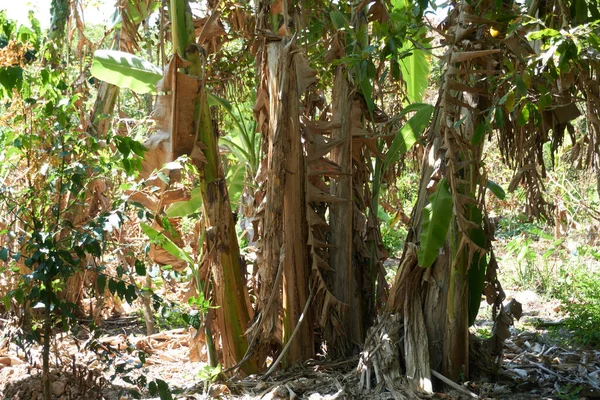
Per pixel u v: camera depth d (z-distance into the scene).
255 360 4.79
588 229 9.89
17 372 4.67
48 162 3.59
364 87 5.00
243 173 6.48
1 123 3.62
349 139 4.99
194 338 4.89
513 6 4.50
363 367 4.49
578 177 10.27
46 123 3.60
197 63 4.55
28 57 4.05
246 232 6.36
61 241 3.48
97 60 5.15
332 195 4.92
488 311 7.31
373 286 5.17
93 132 6.18
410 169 10.09
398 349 4.52
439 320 4.49
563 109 4.44
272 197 4.66
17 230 4.15
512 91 3.71
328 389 4.42
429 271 4.48
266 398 4.30
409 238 4.56
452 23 4.54
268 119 4.93
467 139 4.40
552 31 3.36
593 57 4.03
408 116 7.87
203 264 4.86
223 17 5.46
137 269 3.53
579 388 4.45
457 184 4.43
